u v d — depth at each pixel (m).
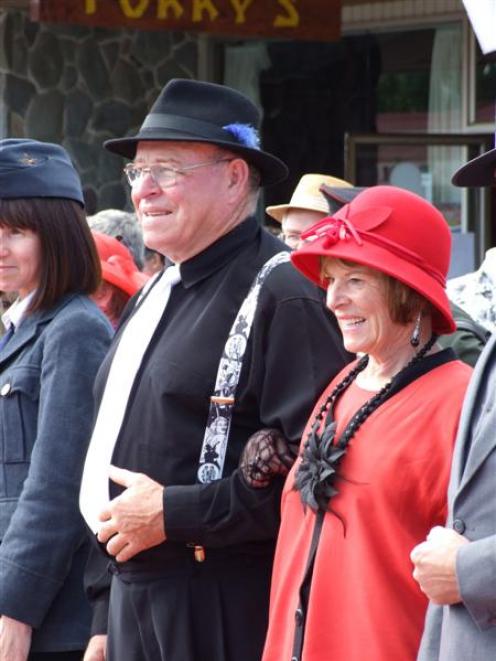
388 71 29.44
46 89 28.25
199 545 10.02
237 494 9.80
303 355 9.92
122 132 29.17
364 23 29.44
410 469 8.77
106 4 23.22
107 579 11.02
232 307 10.23
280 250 10.70
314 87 30.02
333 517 8.97
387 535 8.74
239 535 9.89
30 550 11.09
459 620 8.02
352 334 9.26
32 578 11.09
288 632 9.13
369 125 29.66
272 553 10.18
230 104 10.66
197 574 10.09
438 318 9.27
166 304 10.70
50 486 11.16
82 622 11.52
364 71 29.66
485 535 7.98
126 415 10.52
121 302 14.66
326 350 9.96
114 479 10.29
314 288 10.20
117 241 15.05
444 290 9.30
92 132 28.88
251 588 10.10
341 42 29.80
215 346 10.12
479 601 7.79
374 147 29.03
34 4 22.92
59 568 11.18
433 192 28.81
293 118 30.14
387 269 9.00
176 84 10.64
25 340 11.70
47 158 11.91
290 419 9.79
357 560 8.77
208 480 10.03
